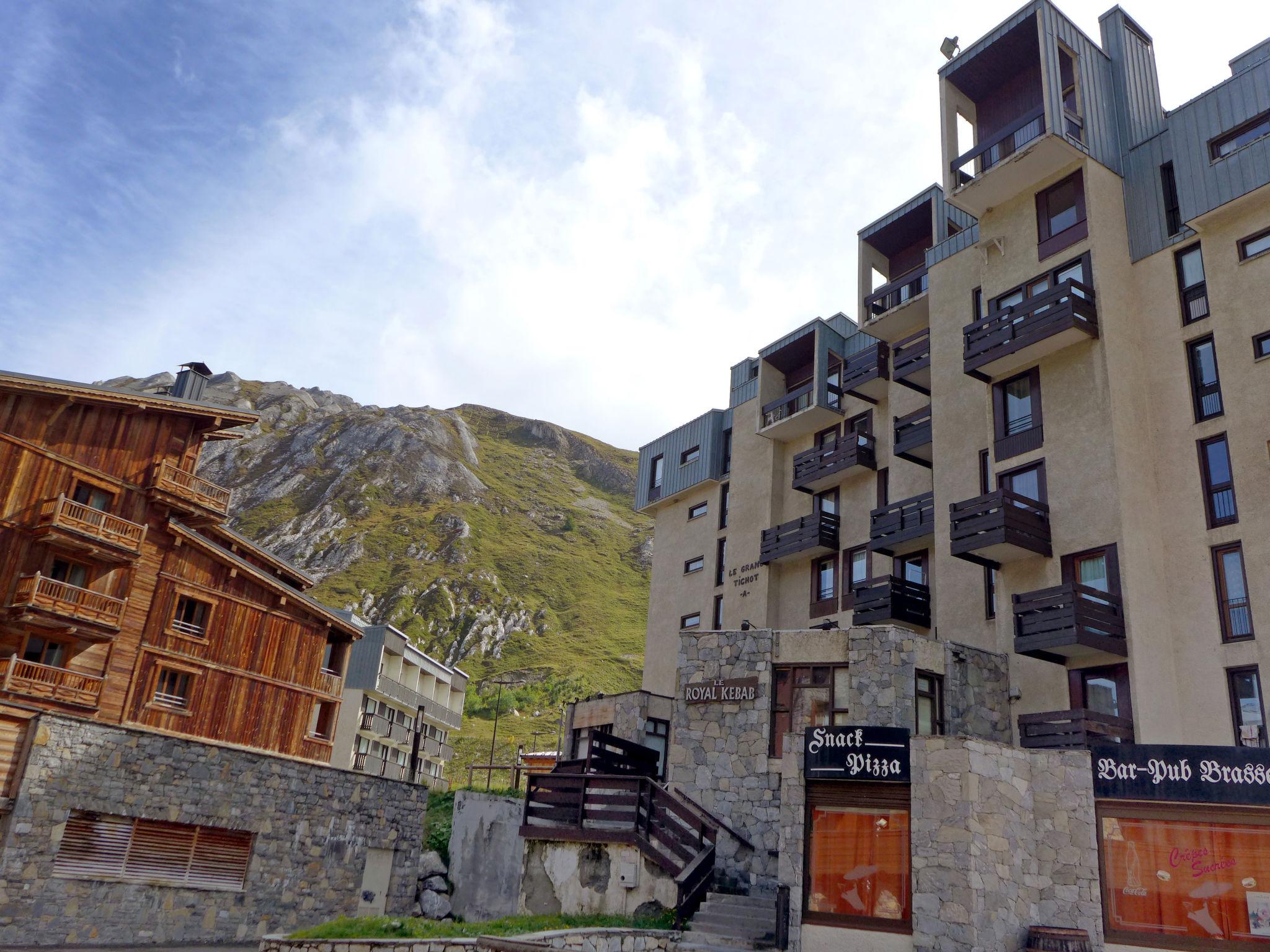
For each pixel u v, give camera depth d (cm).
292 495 16975
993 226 2995
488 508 17962
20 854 2403
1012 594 2594
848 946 1689
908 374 3288
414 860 3534
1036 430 2692
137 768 2689
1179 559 2425
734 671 2531
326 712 3697
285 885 3025
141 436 3166
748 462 4109
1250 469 2323
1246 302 2427
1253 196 2431
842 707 2383
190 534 3206
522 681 11012
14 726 2475
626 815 2227
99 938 2528
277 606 3531
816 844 1788
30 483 2859
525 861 2384
